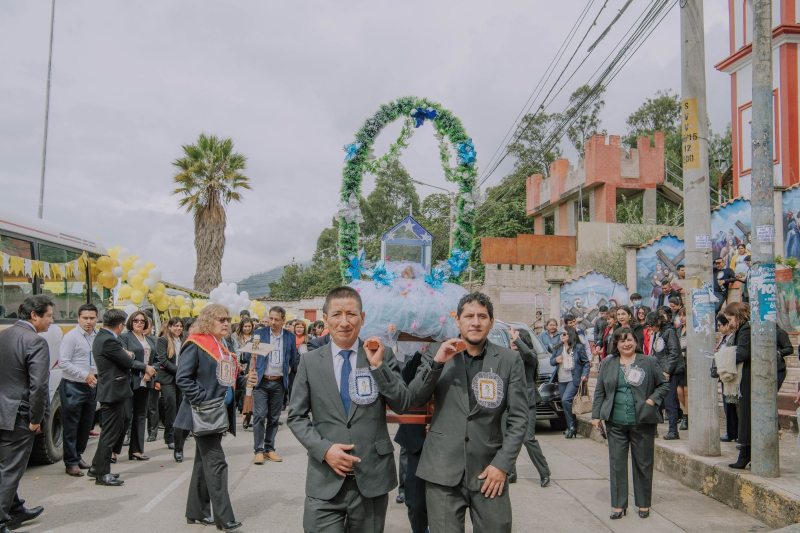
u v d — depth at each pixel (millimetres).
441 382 3635
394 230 5930
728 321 6625
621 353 5652
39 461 7523
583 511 5816
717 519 5539
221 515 5062
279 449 8820
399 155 5562
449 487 3484
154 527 5227
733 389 6254
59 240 8695
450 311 4941
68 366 6965
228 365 5199
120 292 10852
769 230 5949
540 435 9984
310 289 43875
